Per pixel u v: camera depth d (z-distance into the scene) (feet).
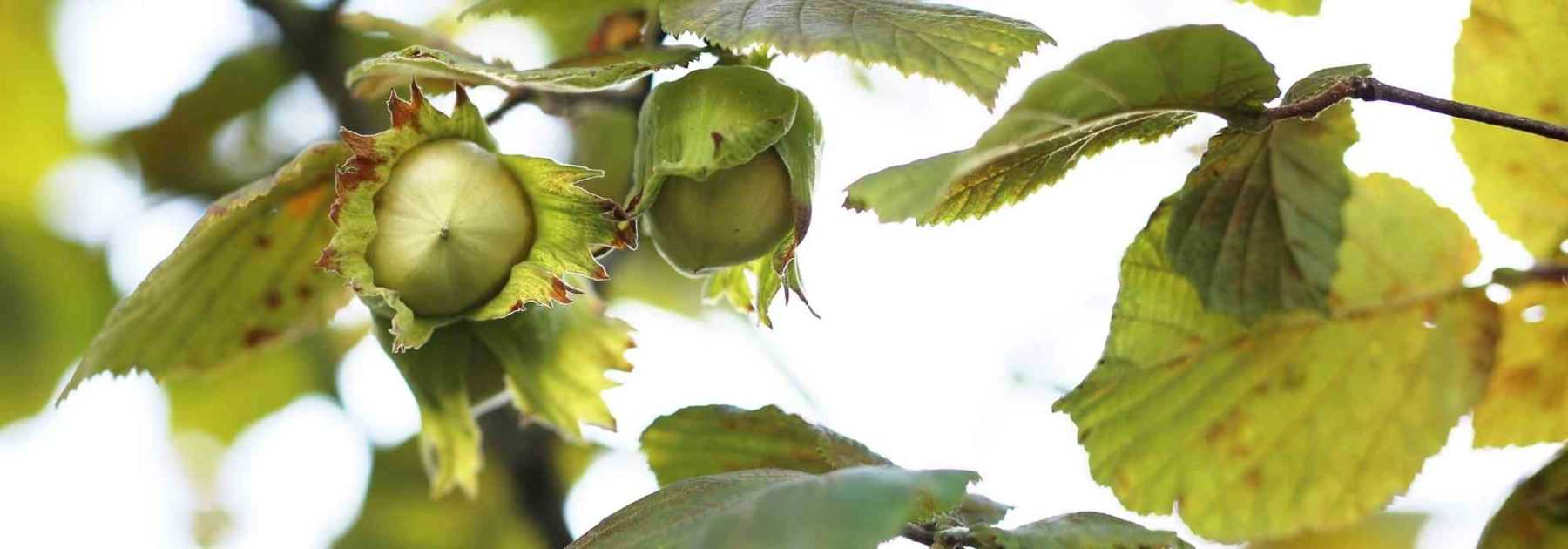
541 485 1.86
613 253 1.91
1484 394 1.63
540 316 1.64
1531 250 1.61
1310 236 1.59
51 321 1.99
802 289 1.58
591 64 1.60
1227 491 1.63
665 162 1.56
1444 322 1.62
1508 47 1.59
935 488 1.49
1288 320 1.61
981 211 1.57
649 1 1.67
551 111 1.64
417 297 1.55
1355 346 1.62
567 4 1.68
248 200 1.59
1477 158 1.60
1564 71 1.58
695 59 1.57
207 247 1.62
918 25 1.56
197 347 1.65
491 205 1.55
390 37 1.86
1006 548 1.56
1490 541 1.60
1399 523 1.82
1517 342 1.62
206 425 2.04
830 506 1.49
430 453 1.70
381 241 1.55
